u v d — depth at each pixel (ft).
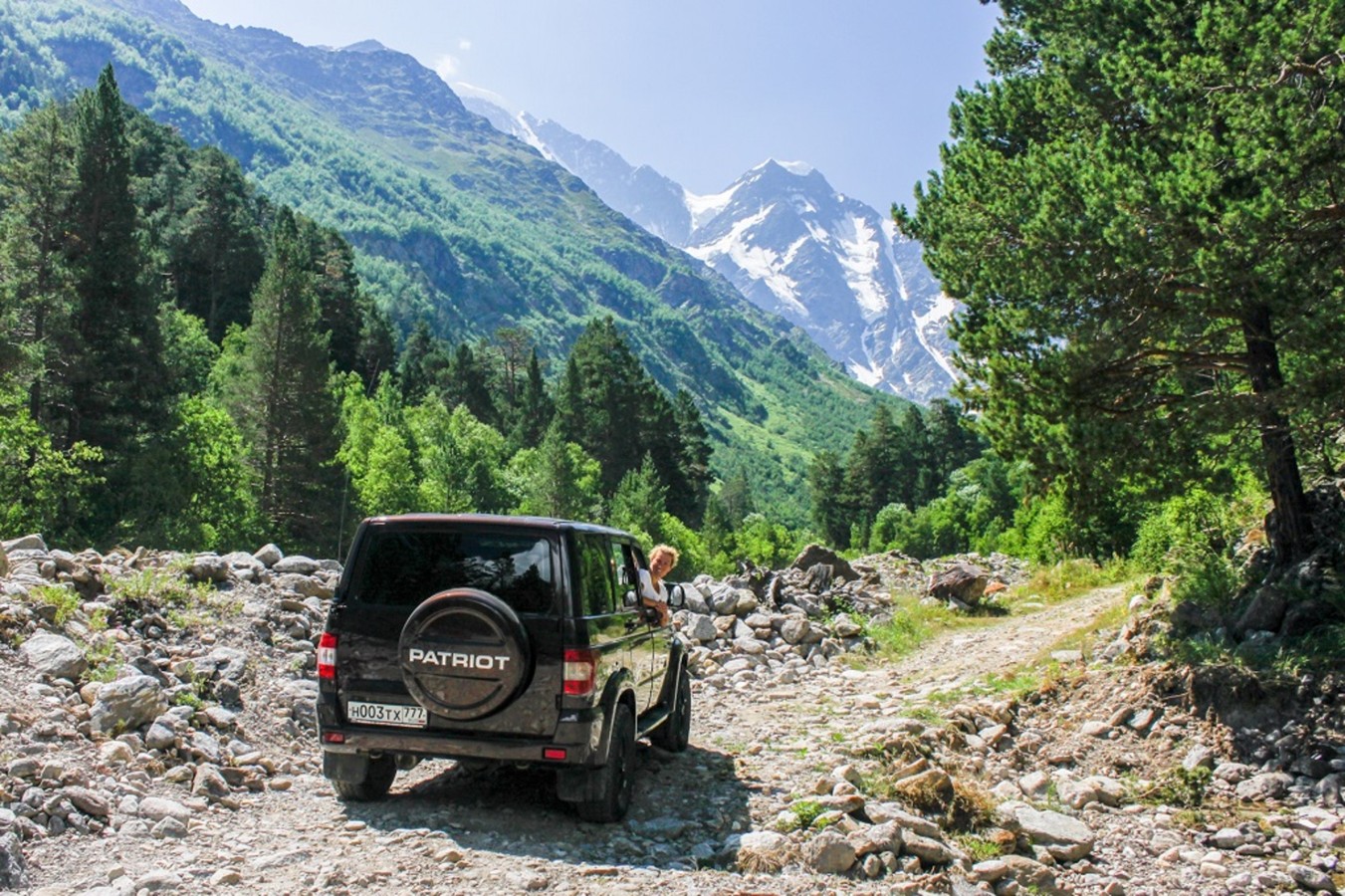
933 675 48.67
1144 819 28.35
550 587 23.53
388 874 19.69
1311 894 23.65
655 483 343.05
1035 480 44.57
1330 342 33.88
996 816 26.30
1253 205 33.68
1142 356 41.63
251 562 41.70
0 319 164.14
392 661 23.65
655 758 32.17
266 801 24.41
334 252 490.49
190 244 409.69
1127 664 39.91
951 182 48.37
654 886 20.13
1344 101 33.60
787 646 54.90
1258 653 35.68
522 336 567.59
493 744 22.98
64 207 197.67
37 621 29.07
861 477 586.86
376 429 292.40
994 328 42.98
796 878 21.42
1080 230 38.58
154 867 19.10
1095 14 47.09
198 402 198.29
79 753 23.61
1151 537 75.87
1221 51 37.40
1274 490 40.96
